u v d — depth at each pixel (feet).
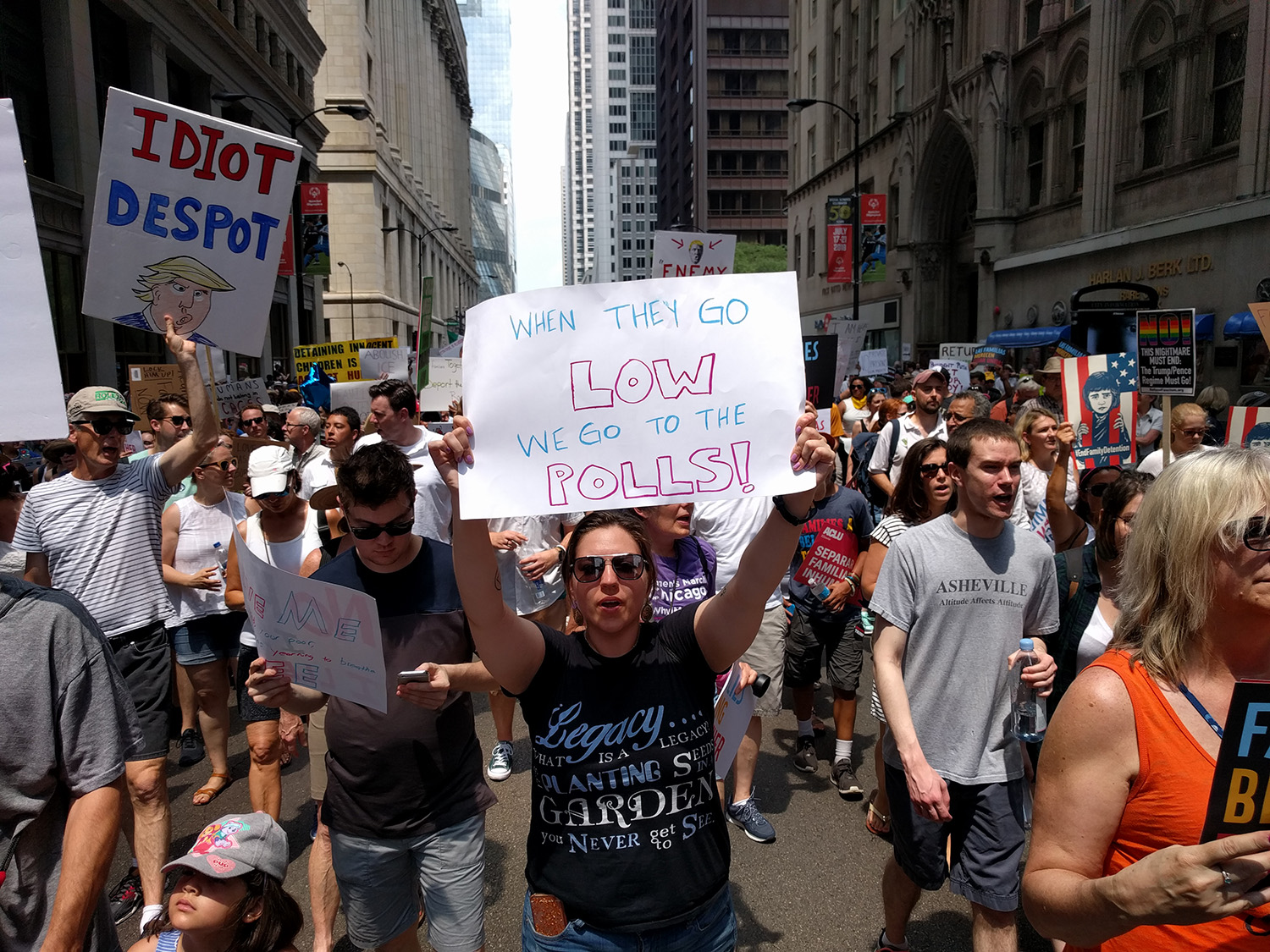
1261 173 58.44
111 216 11.66
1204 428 18.66
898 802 9.90
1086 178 76.89
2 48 54.24
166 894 12.13
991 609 9.58
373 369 42.42
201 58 81.51
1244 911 4.65
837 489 16.37
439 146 265.95
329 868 10.73
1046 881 5.27
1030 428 17.88
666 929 6.91
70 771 6.51
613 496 6.84
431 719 9.04
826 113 146.30
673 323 6.87
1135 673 5.29
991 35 91.71
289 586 8.52
